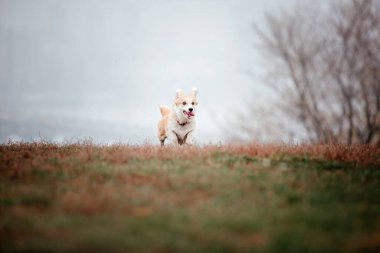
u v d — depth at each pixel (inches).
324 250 293.0
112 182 408.2
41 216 343.6
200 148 542.0
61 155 514.0
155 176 422.0
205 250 294.4
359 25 1170.0
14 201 370.9
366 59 1155.9
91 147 560.1
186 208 353.7
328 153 534.3
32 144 595.5
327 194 390.9
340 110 1179.9
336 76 1174.3
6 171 445.1
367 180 447.8
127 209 353.4
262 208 357.1
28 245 301.6
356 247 295.6
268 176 432.8
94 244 299.6
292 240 304.8
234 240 305.4
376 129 1154.7
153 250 294.8
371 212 354.0
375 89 1140.5
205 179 411.5
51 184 408.2
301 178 435.5
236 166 464.1
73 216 342.6
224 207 356.8
